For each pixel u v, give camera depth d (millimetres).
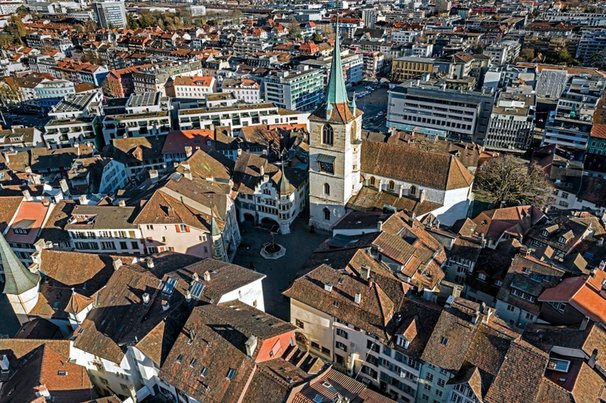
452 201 97562
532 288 70875
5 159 130750
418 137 139625
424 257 76625
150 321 62812
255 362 54312
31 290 71500
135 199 99250
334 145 96000
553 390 54188
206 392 54500
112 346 62500
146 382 62812
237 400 52562
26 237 92062
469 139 181500
